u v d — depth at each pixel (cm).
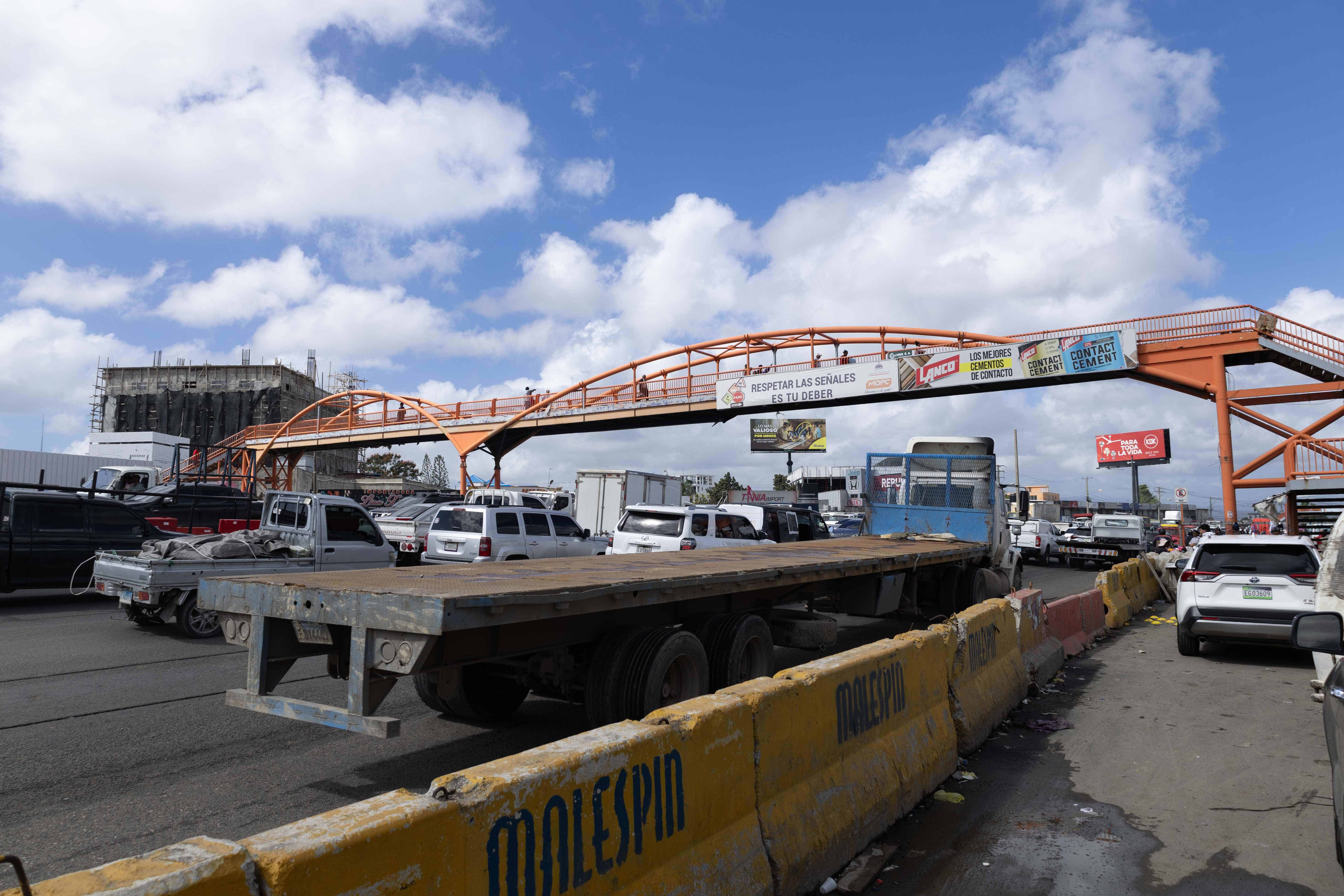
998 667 732
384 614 415
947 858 423
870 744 468
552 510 1564
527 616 444
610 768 271
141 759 543
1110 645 1201
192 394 9481
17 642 971
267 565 1044
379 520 1858
